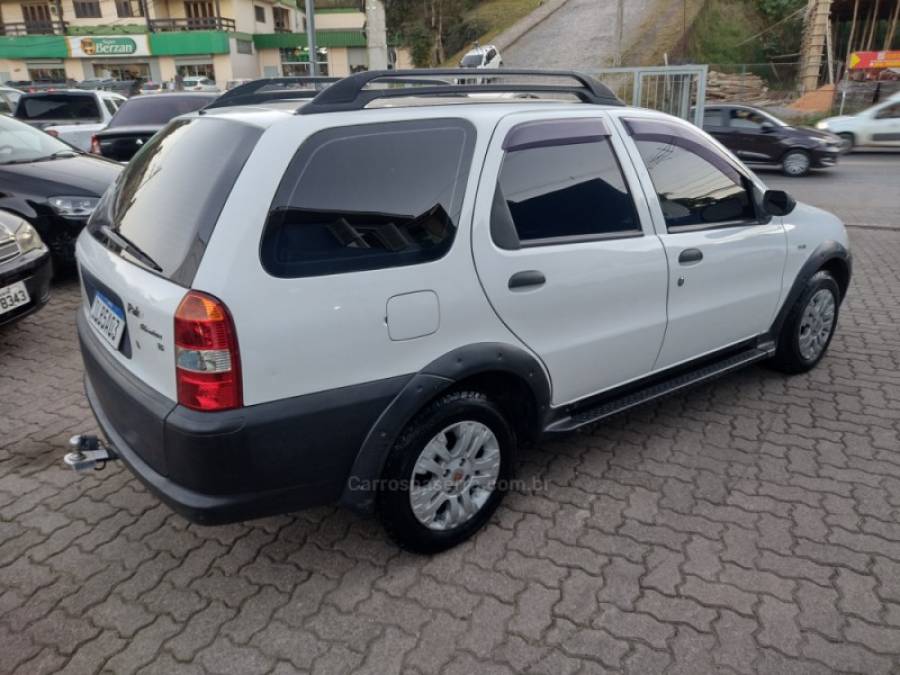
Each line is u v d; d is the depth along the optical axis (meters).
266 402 2.15
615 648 2.25
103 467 3.01
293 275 2.14
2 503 3.03
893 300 5.89
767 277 3.78
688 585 2.53
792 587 2.51
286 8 46.69
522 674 2.16
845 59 29.61
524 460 3.38
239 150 2.23
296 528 2.88
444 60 35.25
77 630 2.33
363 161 2.32
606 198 2.98
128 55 40.41
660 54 26.28
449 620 2.38
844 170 14.56
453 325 2.48
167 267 2.19
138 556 2.71
